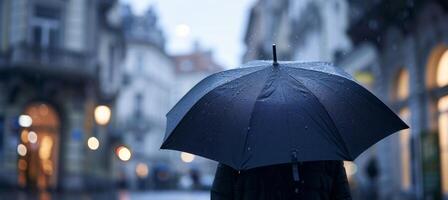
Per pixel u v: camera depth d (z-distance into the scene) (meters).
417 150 16.08
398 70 18.09
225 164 3.46
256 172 3.38
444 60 15.23
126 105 69.12
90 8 28.30
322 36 30.27
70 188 26.98
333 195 3.48
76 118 27.69
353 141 3.34
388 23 17.30
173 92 96.19
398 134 18.48
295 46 39.19
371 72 21.05
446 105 14.94
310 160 3.21
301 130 3.27
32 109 27.22
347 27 20.83
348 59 25.14
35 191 25.53
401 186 18.08
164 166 64.25
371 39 19.23
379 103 3.56
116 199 24.50
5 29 26.61
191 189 52.25
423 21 15.78
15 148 25.78
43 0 27.05
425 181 14.12
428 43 15.62
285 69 3.57
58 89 27.17
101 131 31.92
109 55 35.19
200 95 3.54
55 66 26.53
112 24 35.19
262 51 53.75
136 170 63.34
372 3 17.42
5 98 26.41
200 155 3.37
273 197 3.35
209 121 3.43
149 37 71.19
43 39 27.12
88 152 28.45
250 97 3.41
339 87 3.51
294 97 3.38
